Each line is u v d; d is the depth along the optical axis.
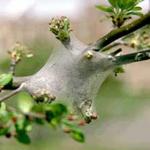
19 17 3.95
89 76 0.78
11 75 0.77
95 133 3.93
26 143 0.71
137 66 5.68
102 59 0.78
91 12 4.90
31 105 0.71
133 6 0.79
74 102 0.78
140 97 5.09
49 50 2.69
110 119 4.17
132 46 0.87
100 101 4.12
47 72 0.78
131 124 4.33
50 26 0.77
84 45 0.79
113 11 0.80
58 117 0.70
